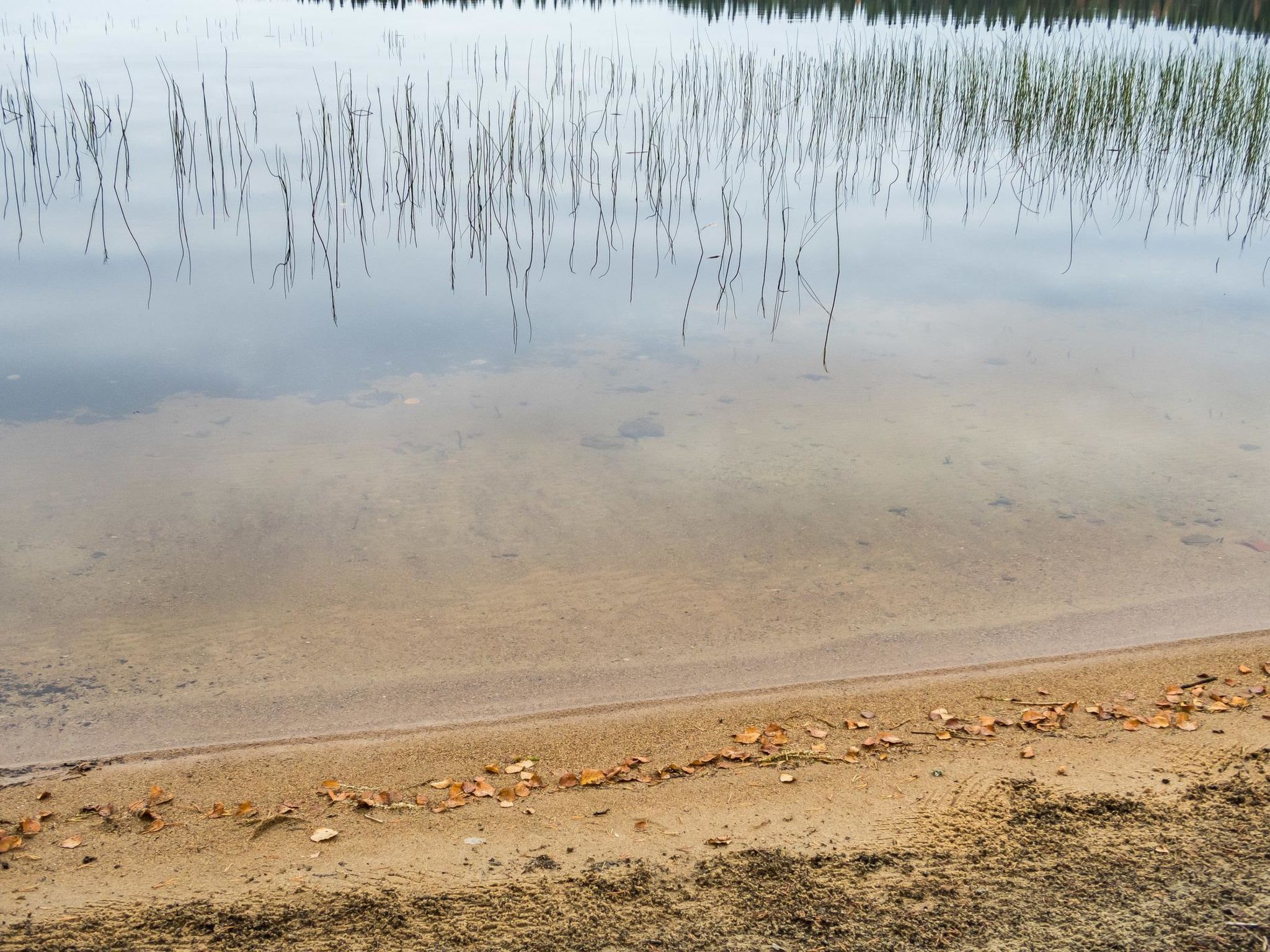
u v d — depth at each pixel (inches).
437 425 300.2
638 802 156.9
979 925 126.8
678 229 493.7
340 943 124.0
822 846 143.6
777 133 665.0
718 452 288.0
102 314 374.6
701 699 189.2
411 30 1043.9
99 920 127.9
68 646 199.3
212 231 469.7
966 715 183.3
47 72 770.8
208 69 804.6
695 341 369.4
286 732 177.3
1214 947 122.3
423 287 414.3
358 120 644.7
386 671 195.9
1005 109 689.6
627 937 125.1
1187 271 456.1
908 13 1203.9
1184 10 1229.7
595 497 262.8
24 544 231.9
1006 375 344.8
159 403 307.6
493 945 123.8
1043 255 475.8
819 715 183.9
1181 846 141.7
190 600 215.5
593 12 1234.6
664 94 742.5
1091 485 271.7
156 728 177.0
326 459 277.3
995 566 235.1
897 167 610.2
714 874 137.3
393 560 232.7
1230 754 166.6
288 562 230.4
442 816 153.6
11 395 308.3
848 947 123.3
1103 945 123.1
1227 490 268.8
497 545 240.2
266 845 145.6
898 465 282.7
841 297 417.7
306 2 1286.9
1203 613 217.2
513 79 785.6
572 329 377.4
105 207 496.7
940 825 148.5
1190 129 636.1
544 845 144.9
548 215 507.5
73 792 159.0
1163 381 341.4
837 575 231.5
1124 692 190.5
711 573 231.9
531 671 197.2
